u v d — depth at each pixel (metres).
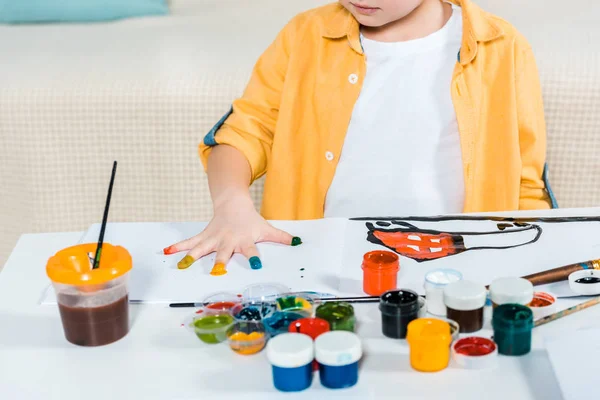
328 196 1.31
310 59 1.32
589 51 1.82
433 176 1.28
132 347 0.73
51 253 0.95
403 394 0.65
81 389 0.67
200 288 0.83
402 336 0.73
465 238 0.92
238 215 0.98
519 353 0.70
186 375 0.68
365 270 0.80
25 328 0.77
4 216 1.92
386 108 1.29
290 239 0.93
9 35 2.25
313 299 0.79
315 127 1.32
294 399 0.64
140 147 1.85
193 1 2.57
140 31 2.25
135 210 1.89
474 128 1.27
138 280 0.85
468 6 1.27
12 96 1.84
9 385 0.68
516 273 0.83
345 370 0.65
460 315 0.73
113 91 1.84
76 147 1.85
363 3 1.17
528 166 1.31
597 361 0.66
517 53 1.29
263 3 2.51
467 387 0.66
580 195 1.80
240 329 0.73
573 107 1.75
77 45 2.12
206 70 1.88
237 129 1.28
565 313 0.75
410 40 1.30
